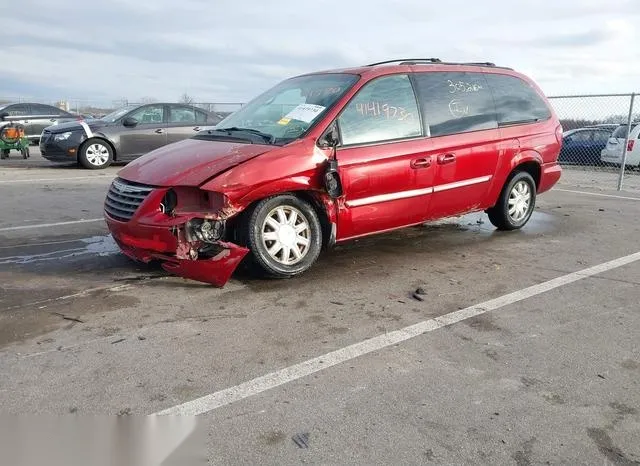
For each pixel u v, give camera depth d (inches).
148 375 126.3
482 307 169.9
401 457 99.9
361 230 202.8
